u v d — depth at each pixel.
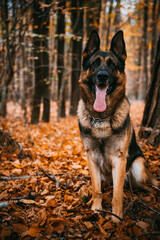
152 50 11.70
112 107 2.66
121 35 2.92
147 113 4.82
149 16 14.13
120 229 2.14
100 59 2.77
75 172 3.56
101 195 2.66
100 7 9.00
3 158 3.91
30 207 2.54
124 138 2.61
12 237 2.02
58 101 10.50
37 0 5.02
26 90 8.14
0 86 6.52
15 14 5.44
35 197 2.74
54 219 2.28
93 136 2.67
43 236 2.10
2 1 5.03
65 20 9.50
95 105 2.66
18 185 2.96
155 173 3.46
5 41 6.01
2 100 8.43
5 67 6.05
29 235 2.11
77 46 10.01
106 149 2.69
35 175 3.44
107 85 2.67
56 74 10.91
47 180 3.23
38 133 6.67
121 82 2.86
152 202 2.62
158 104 4.53
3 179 3.24
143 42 15.82
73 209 2.51
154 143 4.39
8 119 9.69
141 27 15.06
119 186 2.54
